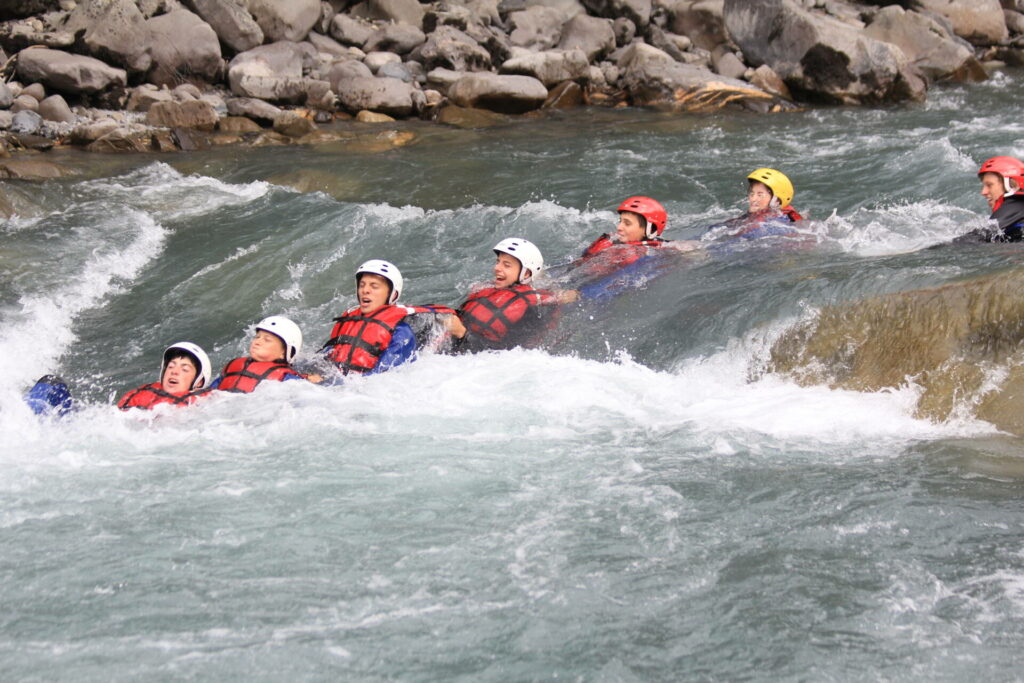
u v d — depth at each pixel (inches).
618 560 355.9
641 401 512.4
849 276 556.1
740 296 582.9
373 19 1657.2
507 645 312.0
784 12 1520.7
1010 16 1929.1
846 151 1097.4
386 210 885.8
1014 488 400.5
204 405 512.1
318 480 422.3
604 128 1304.1
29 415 503.2
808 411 487.8
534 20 1678.2
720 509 390.0
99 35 1304.1
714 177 1015.0
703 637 313.4
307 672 299.9
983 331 482.3
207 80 1369.3
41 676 298.0
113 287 757.3
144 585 345.1
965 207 844.6
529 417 490.6
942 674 292.2
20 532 380.5
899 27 1622.8
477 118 1355.8
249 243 824.3
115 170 1046.4
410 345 569.9
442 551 364.5
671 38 1707.7
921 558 351.3
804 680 292.4
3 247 799.1
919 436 460.4
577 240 819.4
